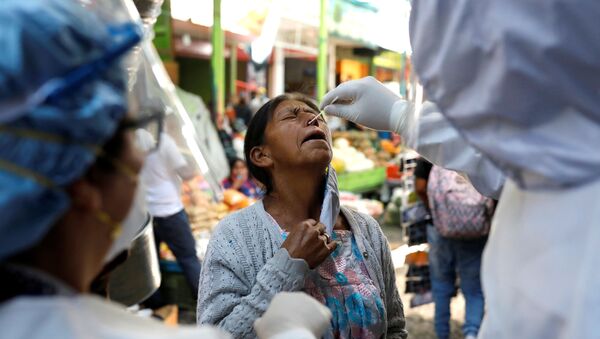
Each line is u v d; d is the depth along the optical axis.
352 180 7.45
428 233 4.09
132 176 0.87
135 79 1.86
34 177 0.73
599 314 0.86
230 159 5.54
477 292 3.89
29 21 0.72
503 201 1.13
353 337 1.57
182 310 4.18
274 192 1.77
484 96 0.96
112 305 0.85
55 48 0.73
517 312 1.02
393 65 10.38
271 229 1.66
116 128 0.84
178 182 2.85
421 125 1.55
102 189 0.83
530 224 1.00
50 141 0.73
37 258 0.80
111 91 0.81
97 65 0.75
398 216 7.54
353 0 7.98
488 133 0.98
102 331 0.78
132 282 1.96
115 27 0.85
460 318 4.81
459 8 0.96
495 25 0.92
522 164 0.95
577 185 0.94
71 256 0.82
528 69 0.91
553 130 0.94
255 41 6.98
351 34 8.39
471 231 3.67
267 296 1.48
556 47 0.89
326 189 1.71
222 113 6.38
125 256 1.12
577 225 0.93
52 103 0.72
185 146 2.59
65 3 0.79
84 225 0.82
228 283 1.59
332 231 1.69
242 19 6.68
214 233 1.70
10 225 0.72
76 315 0.77
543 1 0.89
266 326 1.12
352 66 11.73
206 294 1.62
